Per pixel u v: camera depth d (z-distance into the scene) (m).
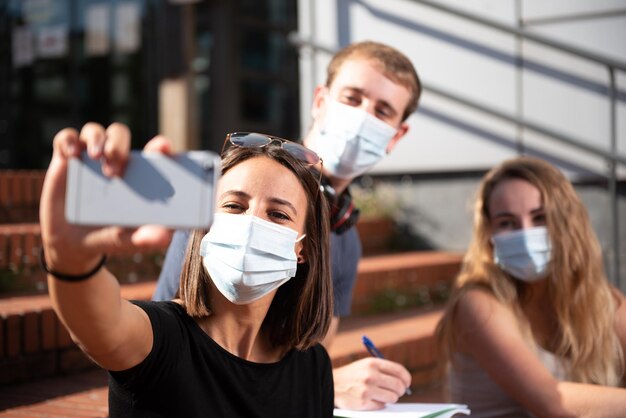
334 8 6.54
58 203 1.28
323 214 2.14
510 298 3.08
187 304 1.94
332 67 3.00
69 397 3.09
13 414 2.82
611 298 3.18
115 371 1.71
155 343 1.76
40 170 8.39
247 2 8.54
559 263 3.09
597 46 5.73
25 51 8.45
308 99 6.41
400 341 4.11
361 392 2.43
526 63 5.93
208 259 1.92
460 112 6.14
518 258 3.08
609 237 5.59
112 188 1.25
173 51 6.61
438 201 6.21
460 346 3.11
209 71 8.34
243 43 8.51
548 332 3.20
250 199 1.97
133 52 8.08
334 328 3.01
